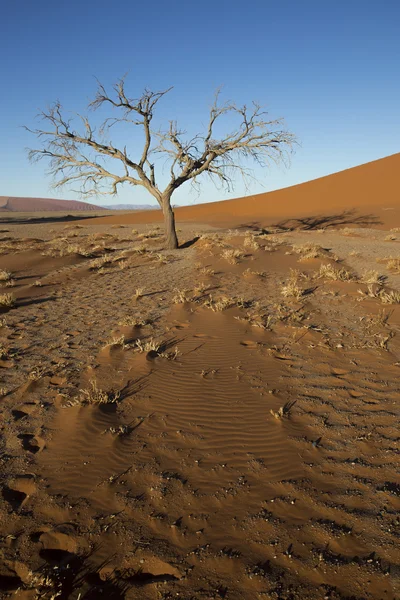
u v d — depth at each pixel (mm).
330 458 3662
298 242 22188
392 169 52906
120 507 3227
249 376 5469
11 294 10672
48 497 3371
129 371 5789
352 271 13336
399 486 3221
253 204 54812
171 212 20641
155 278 13375
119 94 18188
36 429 4430
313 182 59656
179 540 2877
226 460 3738
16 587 2611
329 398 4773
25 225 43281
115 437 4145
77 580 2621
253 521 2990
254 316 8164
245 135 19188
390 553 2604
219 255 16078
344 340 6719
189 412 4613
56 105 18922
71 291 12156
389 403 4555
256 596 2412
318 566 2566
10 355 6723
